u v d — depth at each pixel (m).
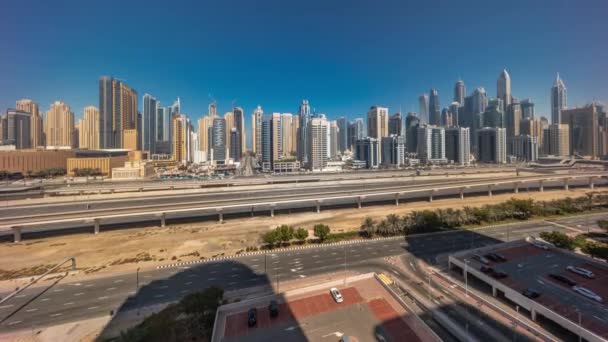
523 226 106.81
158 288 63.44
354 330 42.53
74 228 108.69
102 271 72.31
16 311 55.06
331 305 48.88
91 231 106.12
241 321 45.22
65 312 54.72
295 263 76.06
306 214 131.12
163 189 162.62
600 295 53.03
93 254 84.06
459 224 108.06
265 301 49.97
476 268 65.62
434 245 88.12
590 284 56.84
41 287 64.19
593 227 105.19
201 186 177.50
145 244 92.06
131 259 79.94
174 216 123.38
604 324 45.28
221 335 42.03
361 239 93.75
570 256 70.00
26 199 135.50
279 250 85.25
